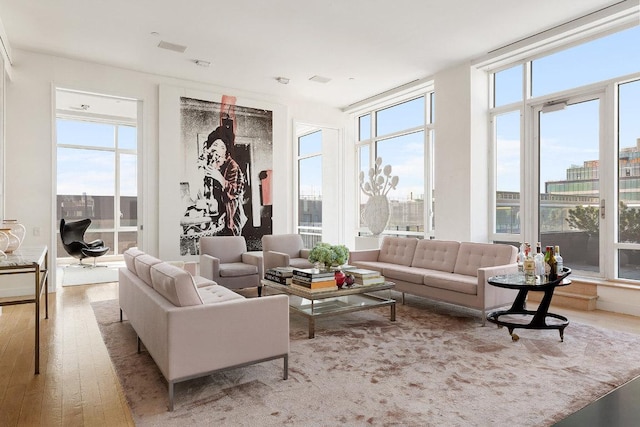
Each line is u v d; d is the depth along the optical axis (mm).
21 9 4387
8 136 5422
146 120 6375
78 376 2852
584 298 4660
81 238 8422
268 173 7438
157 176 6465
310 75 6531
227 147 7031
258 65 6082
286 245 6262
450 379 2766
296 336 3719
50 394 2578
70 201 9125
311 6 4367
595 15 4543
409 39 5211
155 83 6449
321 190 9062
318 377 2809
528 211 5629
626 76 4660
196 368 2434
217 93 6969
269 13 4520
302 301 4312
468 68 5957
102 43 5289
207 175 6832
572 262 5215
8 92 5426
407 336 3713
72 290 5801
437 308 4820
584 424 1053
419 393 2557
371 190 7625
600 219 4914
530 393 2551
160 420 2248
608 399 1189
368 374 2855
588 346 3422
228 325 2535
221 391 2600
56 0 4207
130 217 9781
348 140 8602
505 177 5945
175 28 4871
